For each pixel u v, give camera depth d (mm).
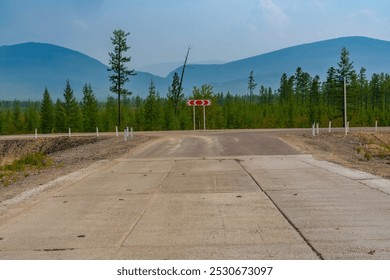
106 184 13477
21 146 42656
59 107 83875
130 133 40438
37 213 9500
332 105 108188
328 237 7129
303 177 13797
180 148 25969
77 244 7094
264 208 9430
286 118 98125
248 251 6535
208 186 12594
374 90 117750
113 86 74500
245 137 33094
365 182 12508
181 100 92062
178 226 8062
